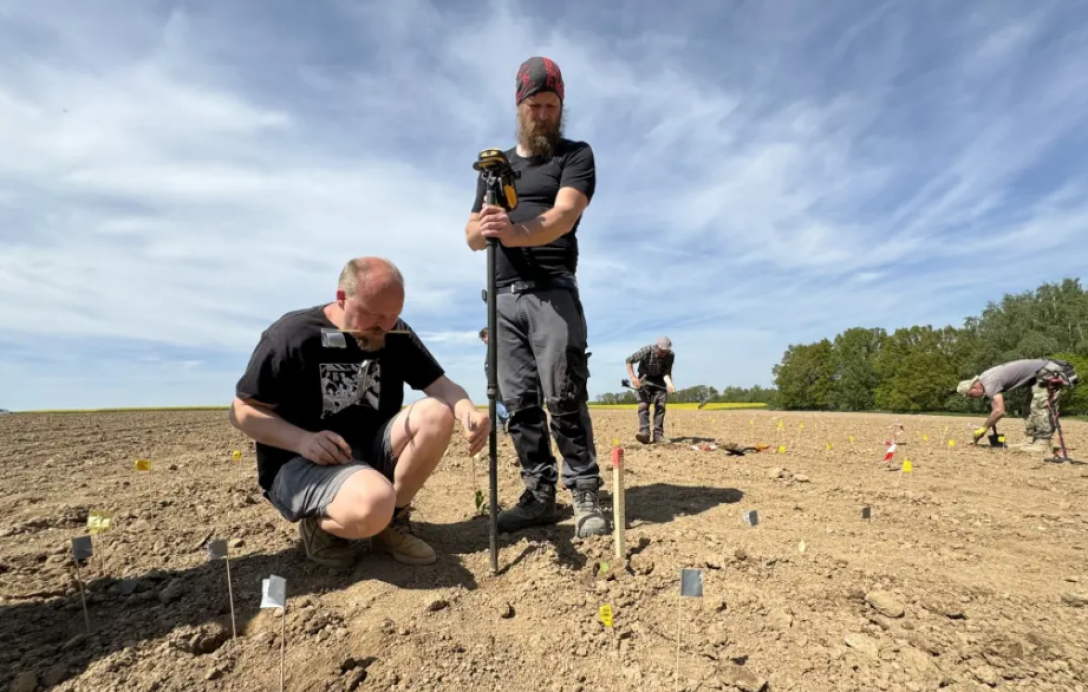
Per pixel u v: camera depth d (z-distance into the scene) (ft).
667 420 46.60
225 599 7.53
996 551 9.60
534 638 6.74
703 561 8.69
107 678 5.98
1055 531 10.71
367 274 7.54
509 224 8.31
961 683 6.05
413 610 7.23
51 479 15.78
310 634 6.71
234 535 10.07
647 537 9.68
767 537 10.00
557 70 9.43
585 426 9.85
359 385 8.38
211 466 18.12
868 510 11.12
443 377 9.29
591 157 9.56
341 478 7.40
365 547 9.04
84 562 9.03
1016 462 19.88
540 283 9.56
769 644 6.70
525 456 10.23
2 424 40.50
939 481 15.78
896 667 6.28
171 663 6.22
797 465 18.33
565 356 9.36
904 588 7.93
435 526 10.61
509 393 10.08
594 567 8.38
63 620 7.27
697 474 16.28
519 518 10.18
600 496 13.16
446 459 18.43
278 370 7.72
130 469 17.60
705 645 6.68
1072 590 7.92
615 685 6.02
